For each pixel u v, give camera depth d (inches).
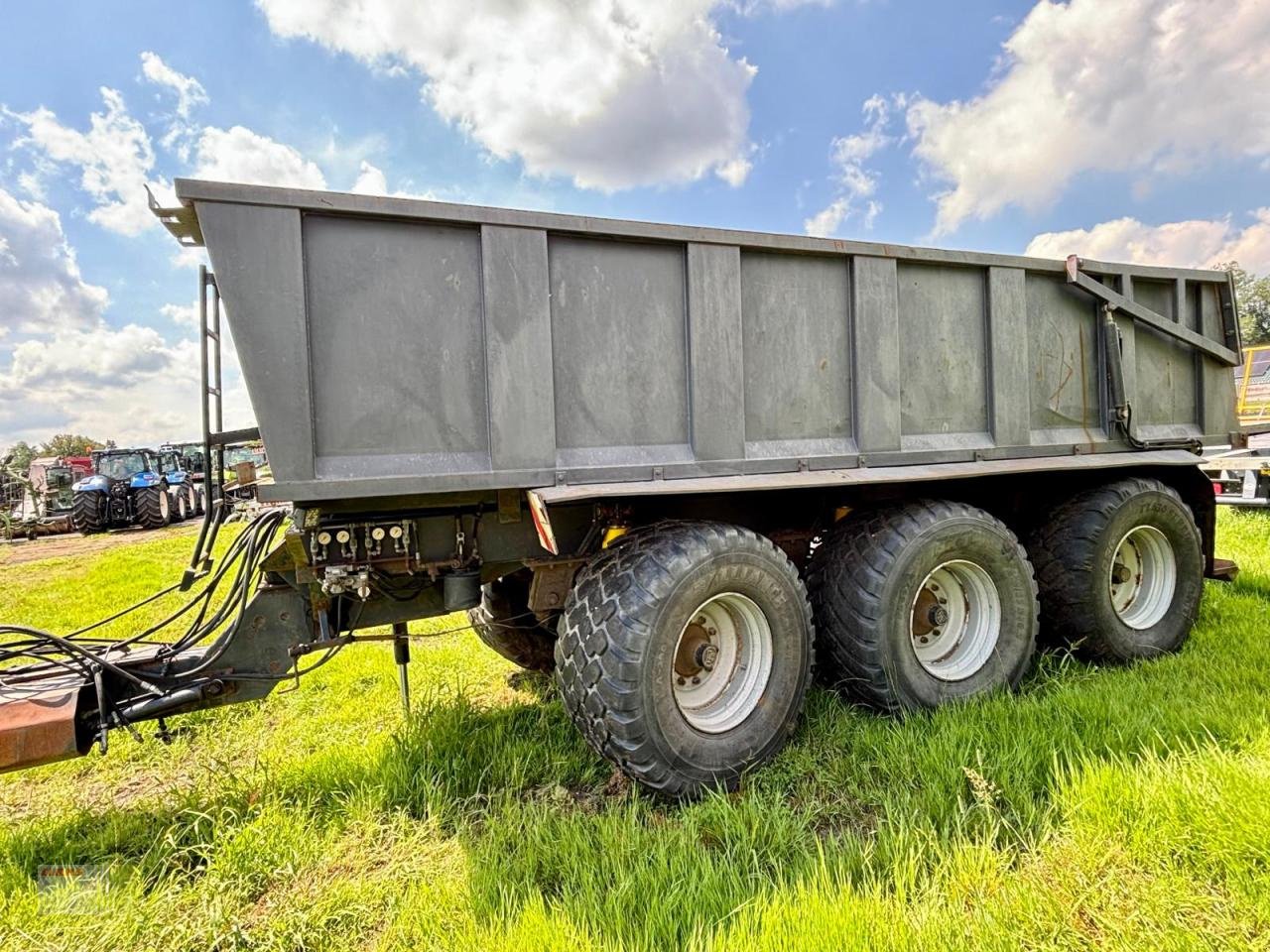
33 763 83.5
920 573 113.3
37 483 681.6
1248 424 316.5
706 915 67.9
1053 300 139.6
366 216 85.8
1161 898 66.8
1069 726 99.5
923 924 63.6
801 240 110.5
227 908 74.5
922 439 123.6
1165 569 148.2
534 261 93.5
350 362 86.0
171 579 306.0
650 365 102.7
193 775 109.5
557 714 122.6
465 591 101.4
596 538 107.7
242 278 79.7
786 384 112.5
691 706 101.7
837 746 105.4
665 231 101.0
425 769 101.0
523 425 93.2
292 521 90.0
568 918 67.4
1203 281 158.4
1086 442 140.6
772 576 102.3
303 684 149.6
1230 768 82.0
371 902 75.4
